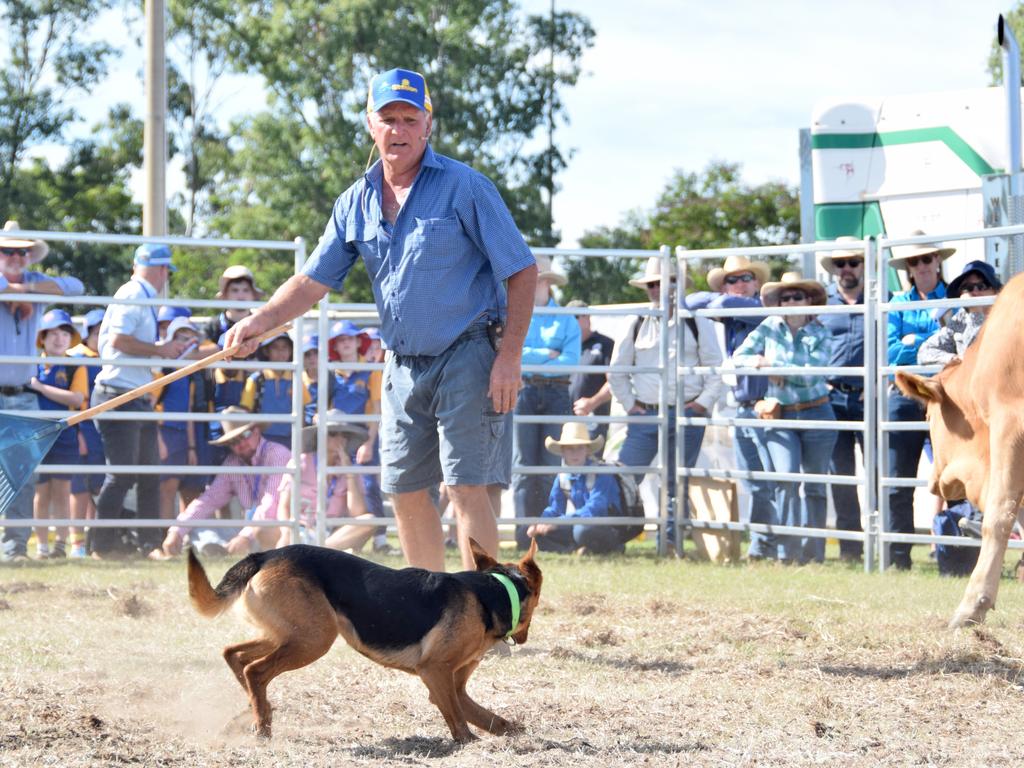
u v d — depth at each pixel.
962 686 7.04
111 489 13.70
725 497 14.14
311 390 14.62
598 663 7.73
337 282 8.05
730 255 13.92
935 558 14.34
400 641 5.85
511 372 7.57
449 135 53.97
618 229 59.78
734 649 8.16
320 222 51.41
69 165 56.41
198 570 5.80
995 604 9.27
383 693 6.89
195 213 61.22
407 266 7.59
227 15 54.94
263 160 52.69
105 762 5.23
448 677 5.87
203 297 53.25
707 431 14.95
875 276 12.93
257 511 14.28
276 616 5.82
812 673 7.37
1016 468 8.83
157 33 21.69
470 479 7.68
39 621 8.94
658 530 14.59
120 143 57.78
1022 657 7.74
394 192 7.74
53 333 14.05
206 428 14.19
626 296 46.25
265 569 5.89
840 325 13.91
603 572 12.19
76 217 55.16
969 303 12.22
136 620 9.08
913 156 16.77
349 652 8.04
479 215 7.55
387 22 52.44
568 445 14.41
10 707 6.17
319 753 5.57
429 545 8.21
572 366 14.07
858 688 7.00
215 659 7.72
